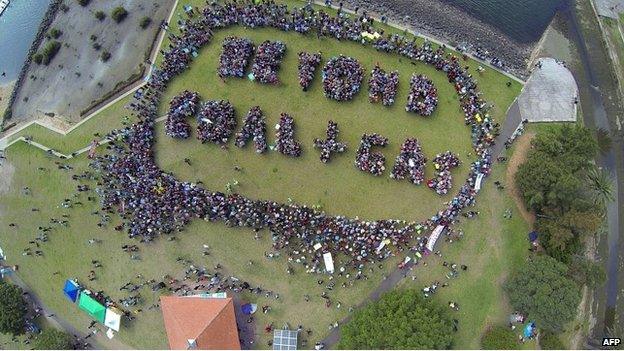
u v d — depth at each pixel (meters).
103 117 63.25
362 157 58.56
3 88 66.81
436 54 60.22
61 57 66.06
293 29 61.91
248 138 60.66
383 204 58.88
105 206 60.97
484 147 58.56
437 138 59.38
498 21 62.97
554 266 52.00
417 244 58.06
